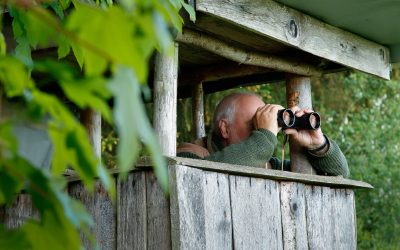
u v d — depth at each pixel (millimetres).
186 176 3930
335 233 5090
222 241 4137
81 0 3193
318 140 5172
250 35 4902
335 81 11359
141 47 1071
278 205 4625
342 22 5312
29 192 1175
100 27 1064
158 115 4254
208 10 4160
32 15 1191
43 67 1105
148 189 3977
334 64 5809
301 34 4953
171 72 4312
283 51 5445
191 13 3336
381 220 10766
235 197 4273
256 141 4645
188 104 9578
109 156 9305
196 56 5508
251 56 5117
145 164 3920
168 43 1108
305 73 5590
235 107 4977
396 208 10750
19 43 2744
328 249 5000
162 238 3912
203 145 5195
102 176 1204
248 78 6066
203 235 3992
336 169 5266
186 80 5898
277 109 4797
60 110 1141
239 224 4277
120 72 1037
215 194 4125
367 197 10766
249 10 4469
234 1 4352
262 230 4449
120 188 4070
